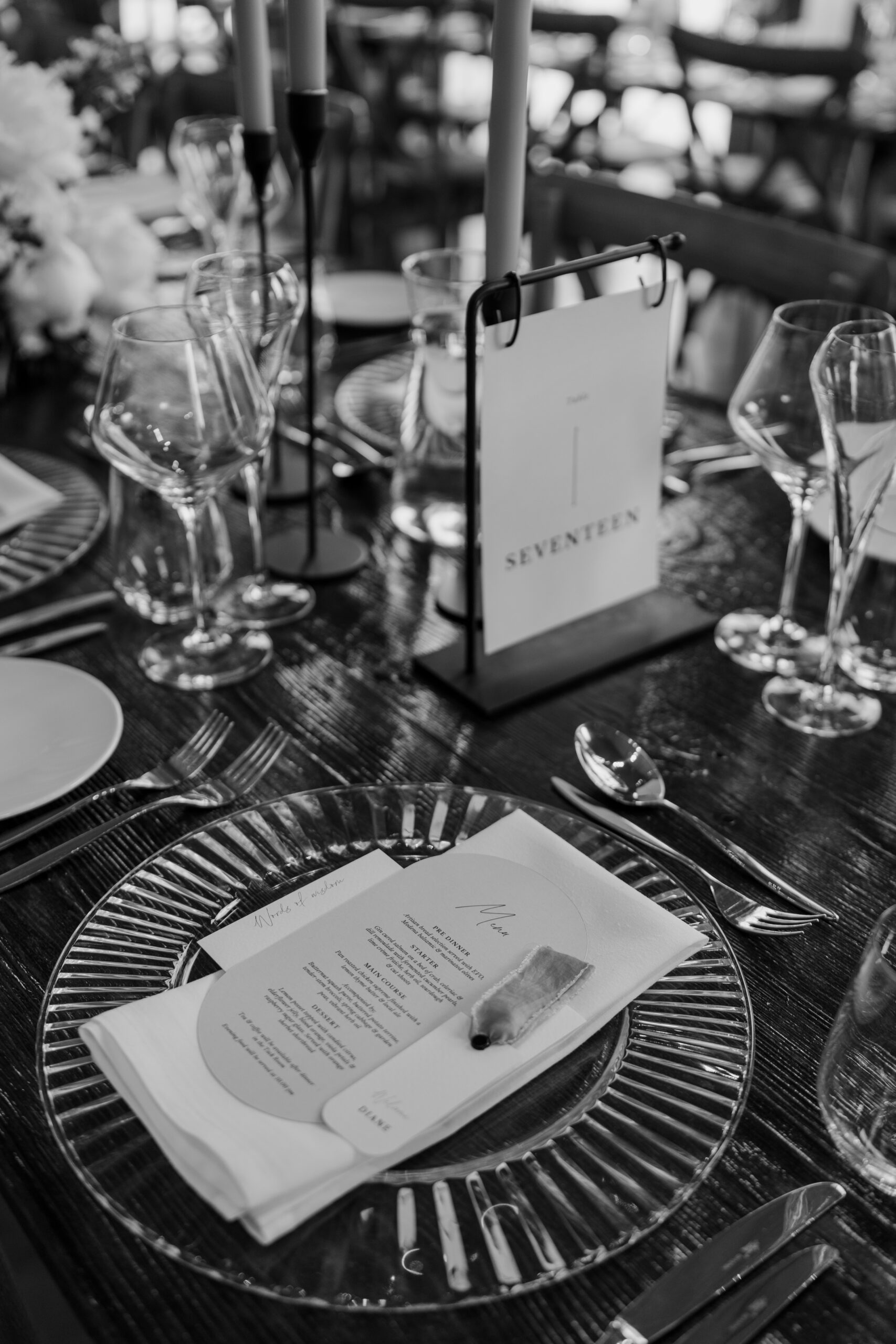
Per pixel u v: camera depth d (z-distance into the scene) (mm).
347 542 1026
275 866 652
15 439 1213
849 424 706
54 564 973
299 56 850
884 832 720
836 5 4422
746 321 3375
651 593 959
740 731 809
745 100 3133
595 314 783
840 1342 454
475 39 3797
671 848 692
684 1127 508
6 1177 507
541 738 797
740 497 1116
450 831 675
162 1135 492
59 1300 463
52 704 789
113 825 700
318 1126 496
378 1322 450
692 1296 457
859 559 835
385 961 581
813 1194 498
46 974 609
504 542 812
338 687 849
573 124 3092
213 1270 456
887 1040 496
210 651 879
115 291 1288
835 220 3148
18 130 1228
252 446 808
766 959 622
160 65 3736
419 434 995
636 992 563
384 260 3670
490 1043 534
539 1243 463
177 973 585
